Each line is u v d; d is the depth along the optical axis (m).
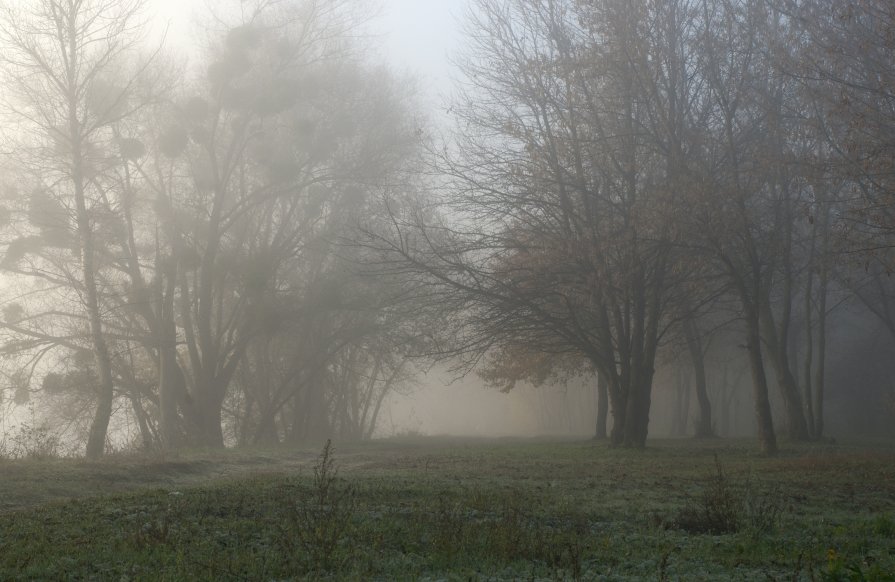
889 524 11.20
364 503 12.34
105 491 15.62
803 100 25.88
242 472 20.88
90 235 29.03
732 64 27.64
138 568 7.92
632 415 29.97
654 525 11.40
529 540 9.38
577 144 28.94
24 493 14.34
